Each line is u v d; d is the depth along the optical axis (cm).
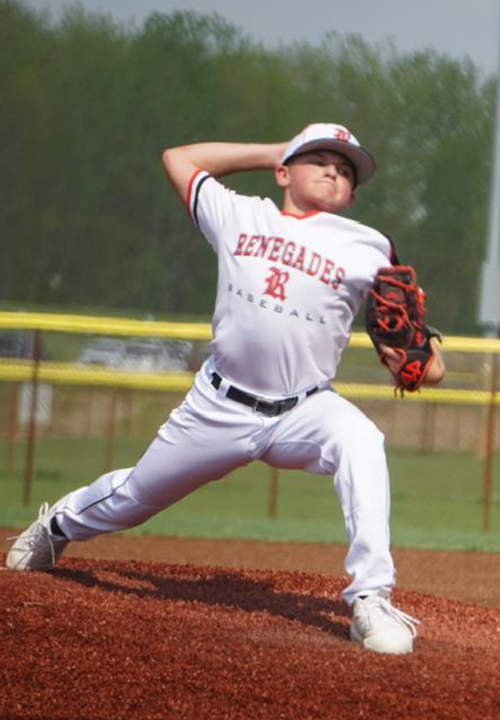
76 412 6606
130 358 6725
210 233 1772
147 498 1873
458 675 1520
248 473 6297
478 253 13588
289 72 13938
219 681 1456
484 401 5694
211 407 1744
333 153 1723
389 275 1662
